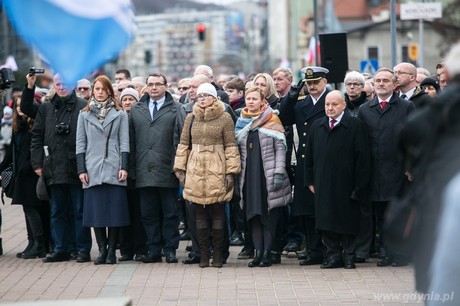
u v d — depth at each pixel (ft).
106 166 48.49
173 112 49.42
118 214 48.44
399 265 45.85
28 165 51.62
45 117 50.19
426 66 186.09
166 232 49.42
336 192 45.47
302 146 47.88
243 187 47.70
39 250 52.34
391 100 45.96
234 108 56.95
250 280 43.14
